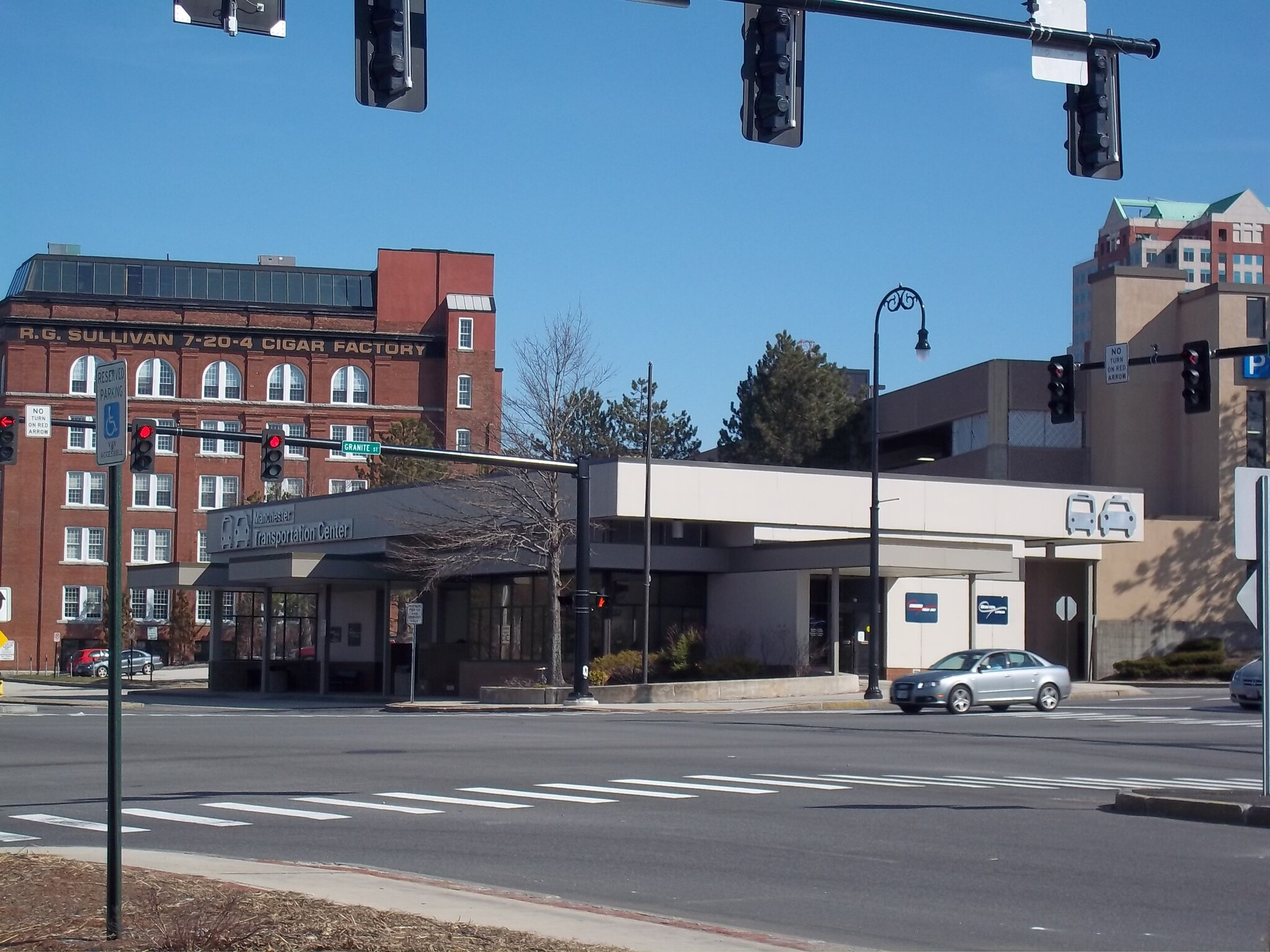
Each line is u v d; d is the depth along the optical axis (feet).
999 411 201.98
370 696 173.78
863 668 160.04
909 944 30.19
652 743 82.84
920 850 42.80
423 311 293.43
